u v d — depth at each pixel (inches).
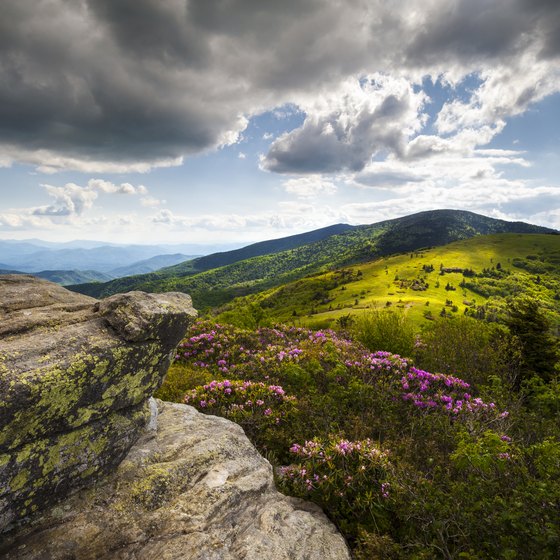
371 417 367.6
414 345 845.8
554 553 160.7
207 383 433.4
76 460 178.4
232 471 230.5
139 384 205.9
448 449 327.6
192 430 263.4
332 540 207.6
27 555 153.9
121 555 161.8
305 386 442.0
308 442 284.2
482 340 845.2
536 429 358.0
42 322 190.2
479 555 177.8
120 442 202.1
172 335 218.1
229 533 186.4
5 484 151.5
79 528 168.9
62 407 164.6
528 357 956.0
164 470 210.8
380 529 223.5
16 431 150.3
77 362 167.8
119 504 185.2
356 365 499.8
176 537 172.9
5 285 229.0
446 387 474.3
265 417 348.2
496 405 420.8
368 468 253.4
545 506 181.5
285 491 250.7
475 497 203.3
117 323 194.9
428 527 204.1
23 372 151.9
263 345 642.8
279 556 179.9
